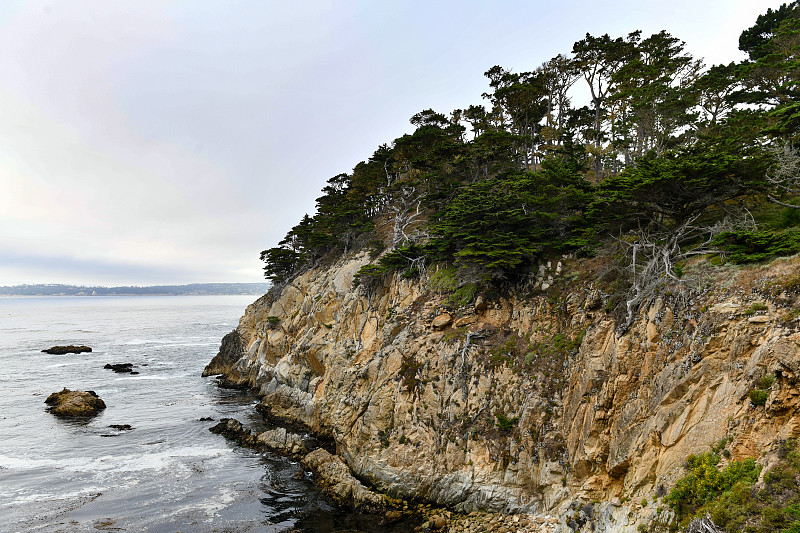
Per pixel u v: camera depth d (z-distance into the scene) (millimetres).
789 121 23641
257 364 66000
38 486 33344
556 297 32781
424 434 32031
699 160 23234
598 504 22547
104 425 47969
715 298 20750
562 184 38844
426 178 54906
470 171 56531
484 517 27203
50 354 96500
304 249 72312
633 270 26031
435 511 28828
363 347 44594
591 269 32438
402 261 46219
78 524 28000
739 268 21375
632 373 23141
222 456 39312
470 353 33875
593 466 23938
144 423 48750
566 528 22938
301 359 54312
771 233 21141
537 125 68625
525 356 31672
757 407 15742
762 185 23688
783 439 14484
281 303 67312
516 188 39812
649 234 28469
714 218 27922
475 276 37156
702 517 14586
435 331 37125
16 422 48719
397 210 58188
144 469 36500
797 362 14859
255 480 34438
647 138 47281
